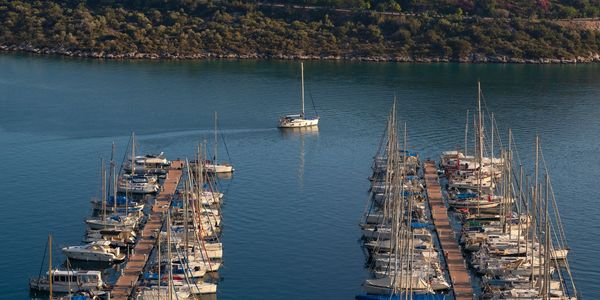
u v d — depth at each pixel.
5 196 171.50
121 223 152.25
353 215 163.50
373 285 127.75
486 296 126.00
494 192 176.88
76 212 163.00
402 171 168.12
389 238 147.50
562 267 140.62
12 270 137.50
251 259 143.00
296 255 144.88
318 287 134.00
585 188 180.38
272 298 130.50
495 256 139.00
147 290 125.69
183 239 143.12
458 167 187.00
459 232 153.12
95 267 139.50
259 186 180.62
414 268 131.25
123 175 181.75
